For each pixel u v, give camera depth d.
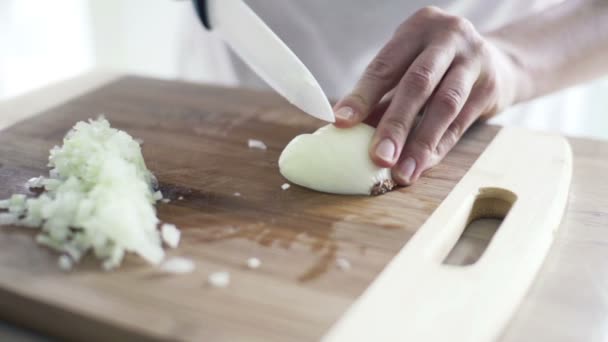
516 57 1.16
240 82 1.57
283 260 0.72
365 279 0.68
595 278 0.74
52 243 0.74
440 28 0.98
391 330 0.60
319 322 0.61
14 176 0.92
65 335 0.65
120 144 0.87
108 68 1.43
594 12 1.25
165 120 1.15
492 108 1.07
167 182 0.91
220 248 0.74
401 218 0.82
